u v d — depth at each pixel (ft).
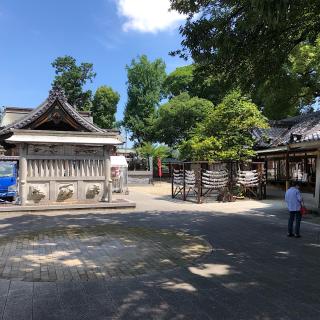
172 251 27.91
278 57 37.88
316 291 19.33
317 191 55.42
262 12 20.92
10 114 96.63
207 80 43.11
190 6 36.06
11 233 35.40
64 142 54.49
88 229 37.35
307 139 52.75
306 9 33.35
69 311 16.65
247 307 17.13
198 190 62.95
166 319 15.80
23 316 16.11
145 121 176.14
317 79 71.41
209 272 22.66
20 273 22.24
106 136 57.52
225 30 33.99
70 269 23.09
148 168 154.51
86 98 164.45
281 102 65.10
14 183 58.29
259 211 52.24
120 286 19.98
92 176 57.57
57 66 159.63
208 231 36.63
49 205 52.37
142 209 54.75
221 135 74.54
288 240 32.40
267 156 95.09
